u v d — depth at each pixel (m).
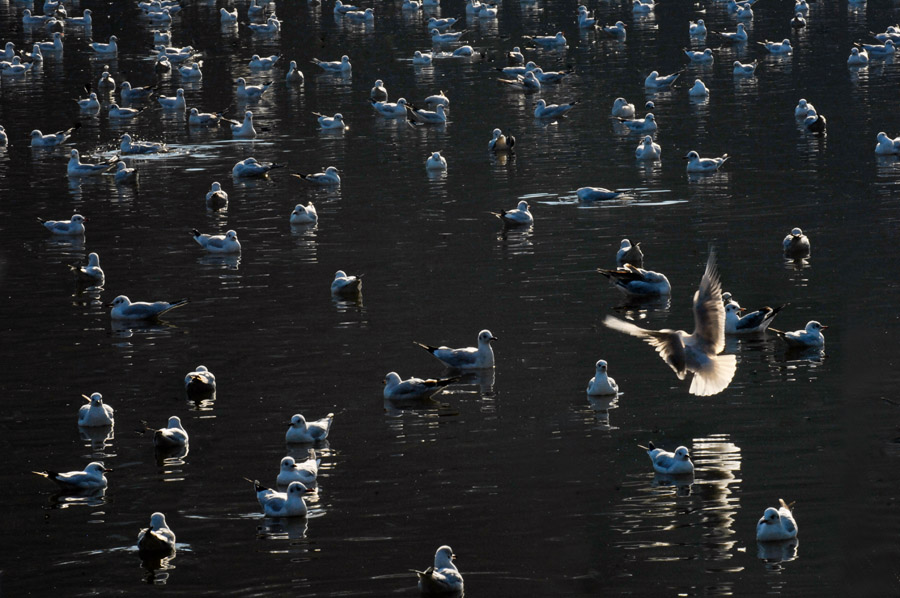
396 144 60.41
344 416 27.80
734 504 22.81
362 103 72.50
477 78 79.62
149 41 100.56
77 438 27.05
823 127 57.22
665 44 89.81
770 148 54.97
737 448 25.25
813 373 29.22
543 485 23.92
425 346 30.70
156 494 24.22
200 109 72.56
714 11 105.88
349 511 23.17
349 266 39.75
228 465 25.44
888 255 37.91
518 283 37.16
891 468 24.02
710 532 21.83
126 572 21.14
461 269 38.84
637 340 31.97
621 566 20.78
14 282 39.16
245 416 27.95
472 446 25.89
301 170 55.38
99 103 74.62
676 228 42.59
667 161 53.62
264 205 48.88
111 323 34.84
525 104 70.31
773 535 21.31
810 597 19.55
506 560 21.11
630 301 35.12
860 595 19.59
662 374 29.61
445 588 19.97
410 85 77.81
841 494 23.03
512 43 93.31
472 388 29.33
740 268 37.62
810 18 99.50
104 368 31.17
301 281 38.31
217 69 86.94
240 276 39.19
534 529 22.19
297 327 33.91
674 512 22.56
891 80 70.50
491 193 49.06
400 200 48.66
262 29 101.31
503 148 57.06
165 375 30.59
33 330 34.38
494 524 22.41
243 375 30.53
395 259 40.31
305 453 25.88
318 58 90.06
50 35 104.00
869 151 53.03
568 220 44.41
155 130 66.50
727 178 49.75
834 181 48.06
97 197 51.25
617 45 90.50
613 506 22.92
